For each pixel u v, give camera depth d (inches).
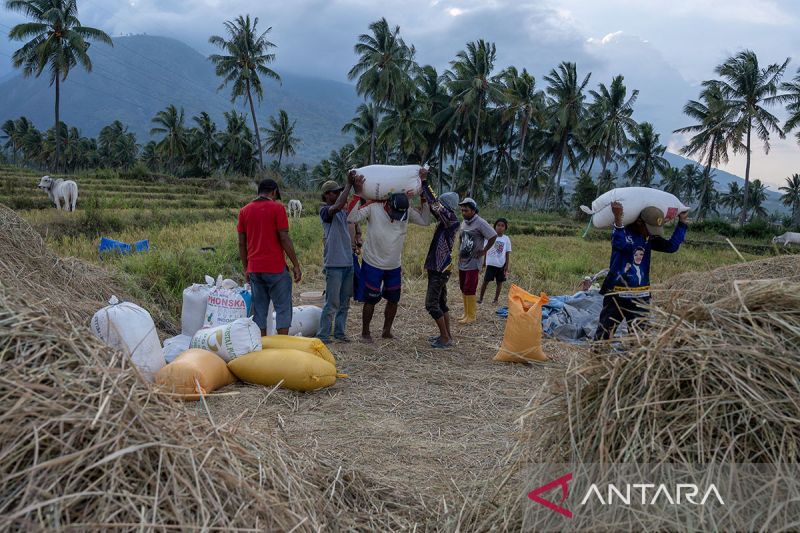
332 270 250.8
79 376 90.0
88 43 1643.7
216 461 91.4
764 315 93.7
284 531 87.7
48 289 206.1
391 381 204.7
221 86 2009.1
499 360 234.8
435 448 149.9
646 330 101.3
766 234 1499.8
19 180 1253.1
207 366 174.4
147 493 79.5
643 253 200.8
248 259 231.8
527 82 2001.7
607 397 92.9
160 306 275.3
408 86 1809.8
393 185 242.8
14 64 1611.7
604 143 2042.3
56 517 71.6
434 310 252.7
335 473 125.0
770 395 84.0
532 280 451.2
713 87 1818.4
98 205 659.4
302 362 185.8
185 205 1243.2
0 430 77.7
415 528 110.9
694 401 87.4
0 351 90.3
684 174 3307.1
